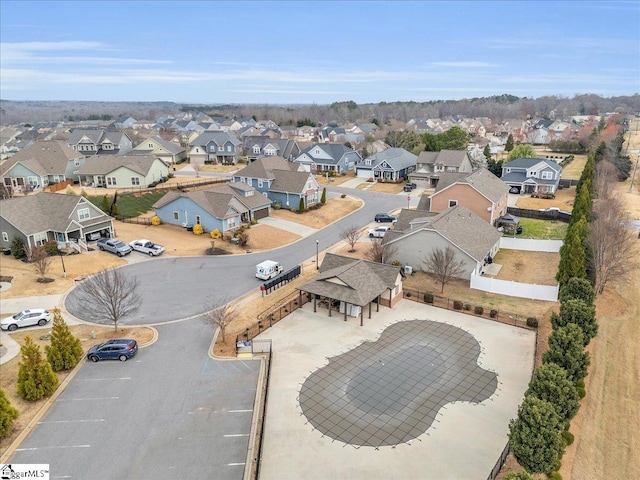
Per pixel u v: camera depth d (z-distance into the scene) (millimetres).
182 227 59156
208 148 104812
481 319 36062
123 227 58781
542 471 19688
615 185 82250
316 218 65125
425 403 26219
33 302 38469
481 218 51812
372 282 36594
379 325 35062
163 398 26469
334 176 94375
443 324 35281
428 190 81688
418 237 44031
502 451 22453
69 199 51438
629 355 32094
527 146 92062
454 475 21109
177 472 21250
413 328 34656
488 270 45500
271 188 69938
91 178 76688
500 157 113562
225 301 38938
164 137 142750
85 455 22219
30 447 22719
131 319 35844
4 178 73250
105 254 49438
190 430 23938
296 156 105562
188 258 49406
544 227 60000
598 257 39781
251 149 108000
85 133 97625
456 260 42438
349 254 50781
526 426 19828
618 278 43094
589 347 32281
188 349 31688
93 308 37281
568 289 32938
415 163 93562
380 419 24891
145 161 77562
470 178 59844
